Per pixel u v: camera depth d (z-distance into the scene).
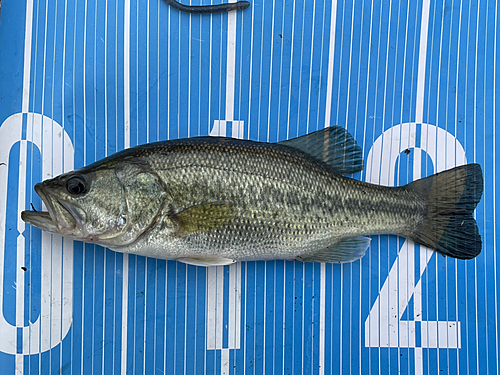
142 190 0.28
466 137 0.31
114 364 0.30
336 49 0.31
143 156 0.28
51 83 0.31
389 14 0.32
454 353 0.31
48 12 0.31
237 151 0.28
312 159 0.29
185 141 0.28
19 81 0.31
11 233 0.30
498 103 0.31
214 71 0.31
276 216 0.28
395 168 0.31
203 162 0.28
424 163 0.31
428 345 0.31
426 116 0.31
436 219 0.30
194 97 0.31
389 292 0.31
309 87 0.31
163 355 0.31
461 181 0.30
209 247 0.28
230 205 0.28
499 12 0.32
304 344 0.31
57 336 0.30
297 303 0.31
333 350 0.31
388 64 0.32
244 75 0.31
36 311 0.30
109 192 0.28
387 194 0.29
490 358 0.31
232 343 0.31
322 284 0.31
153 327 0.31
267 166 0.28
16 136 0.30
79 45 0.31
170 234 0.28
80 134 0.31
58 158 0.31
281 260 0.31
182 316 0.31
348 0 0.31
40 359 0.30
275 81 0.31
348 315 0.31
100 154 0.31
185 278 0.31
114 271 0.31
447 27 0.32
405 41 0.31
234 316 0.31
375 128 0.31
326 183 0.29
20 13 0.31
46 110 0.31
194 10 0.31
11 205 0.30
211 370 0.31
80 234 0.28
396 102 0.31
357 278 0.31
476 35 0.32
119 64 0.31
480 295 0.31
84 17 0.31
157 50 0.31
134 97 0.31
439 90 0.31
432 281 0.31
